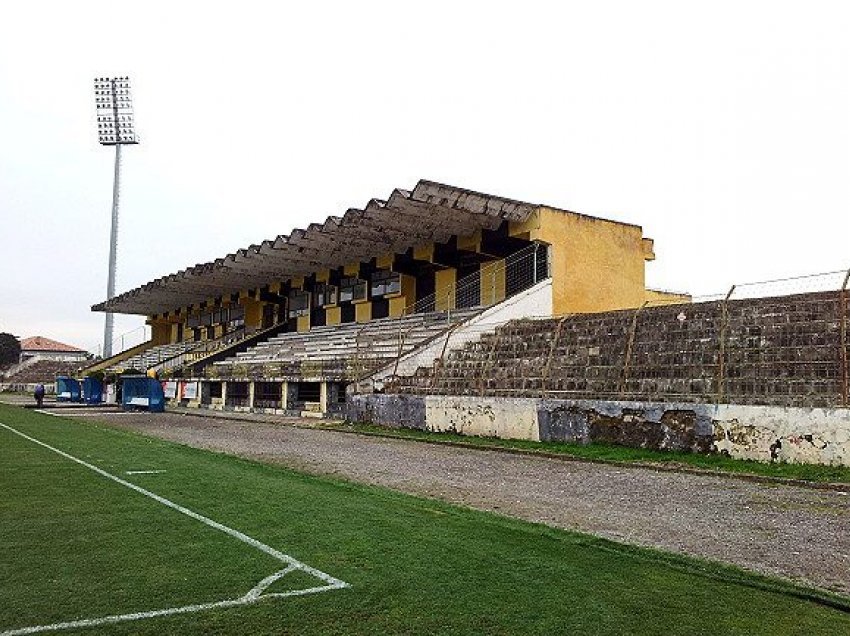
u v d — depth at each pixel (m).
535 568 6.04
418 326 30.33
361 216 27.83
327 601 5.08
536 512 8.95
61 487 9.85
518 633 4.55
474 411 18.81
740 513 9.01
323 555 6.32
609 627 4.69
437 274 34.28
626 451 14.70
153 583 5.45
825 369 13.36
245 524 7.55
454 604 5.06
